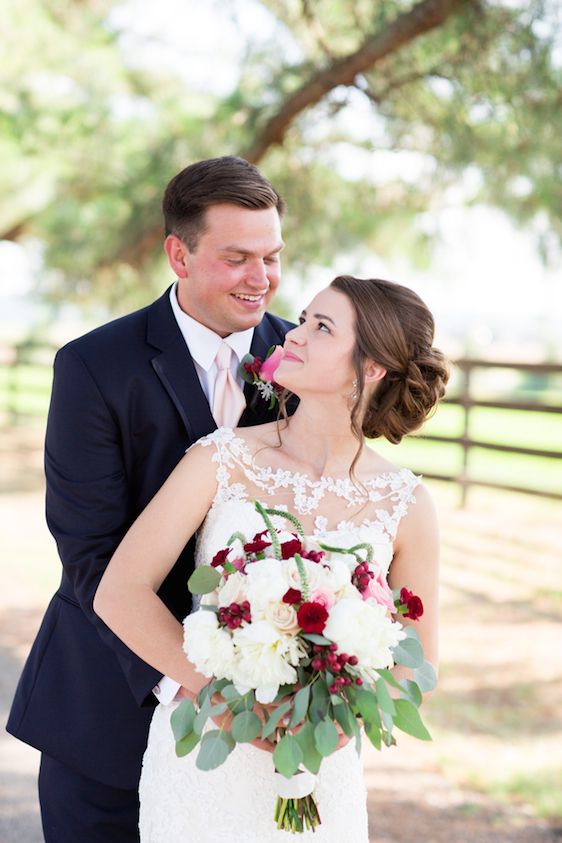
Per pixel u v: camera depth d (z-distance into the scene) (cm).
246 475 221
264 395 246
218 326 246
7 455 1195
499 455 1273
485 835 341
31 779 389
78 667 252
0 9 836
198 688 207
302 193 789
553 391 1791
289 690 186
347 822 216
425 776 390
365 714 182
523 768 394
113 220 877
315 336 219
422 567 227
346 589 187
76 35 855
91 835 254
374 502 224
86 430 235
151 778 218
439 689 472
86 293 927
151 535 214
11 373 1523
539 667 498
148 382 239
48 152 920
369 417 229
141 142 868
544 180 697
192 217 237
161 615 210
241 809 208
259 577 184
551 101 641
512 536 770
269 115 746
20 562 696
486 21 625
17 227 1012
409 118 695
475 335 1886
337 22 696
